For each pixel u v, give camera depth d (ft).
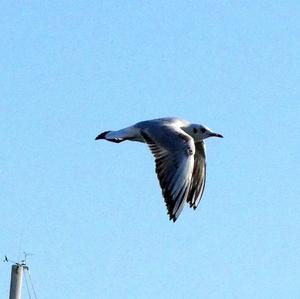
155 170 66.28
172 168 65.72
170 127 68.03
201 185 73.61
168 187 65.16
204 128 71.92
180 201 64.69
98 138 69.31
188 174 65.36
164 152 66.59
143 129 68.44
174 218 64.59
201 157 73.31
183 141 66.69
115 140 68.54
